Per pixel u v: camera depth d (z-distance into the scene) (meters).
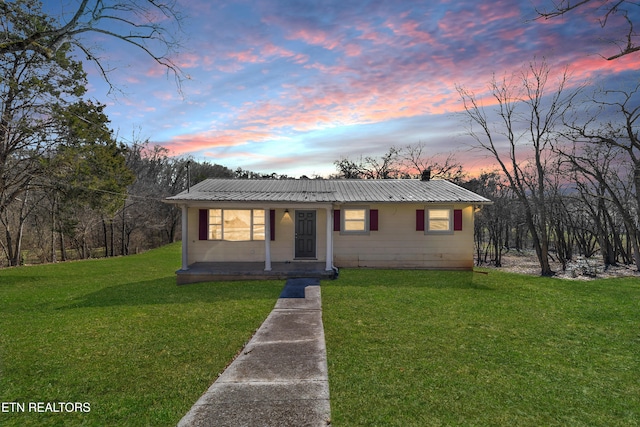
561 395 4.18
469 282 11.20
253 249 13.39
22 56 12.45
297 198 12.39
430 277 11.91
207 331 6.50
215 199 11.72
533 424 3.58
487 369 4.86
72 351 5.57
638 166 15.44
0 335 6.45
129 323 7.10
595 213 23.14
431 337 6.11
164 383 4.47
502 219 27.78
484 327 6.69
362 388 4.30
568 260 24.23
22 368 4.95
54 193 18.06
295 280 11.23
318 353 5.41
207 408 3.87
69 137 15.96
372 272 12.69
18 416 3.75
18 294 11.03
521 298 9.16
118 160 18.83
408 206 13.55
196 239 13.27
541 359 5.25
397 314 7.51
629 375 4.76
